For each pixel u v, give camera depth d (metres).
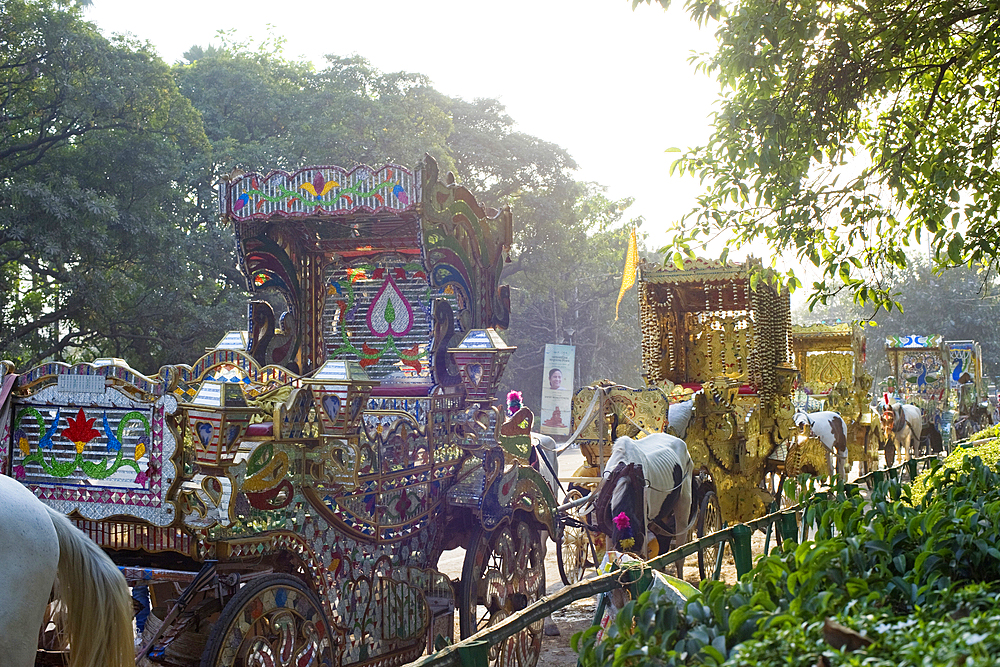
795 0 7.53
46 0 22.92
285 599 5.06
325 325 8.13
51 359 5.25
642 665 3.03
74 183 21.98
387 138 32.69
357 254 8.03
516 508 7.46
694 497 10.48
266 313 7.59
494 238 7.95
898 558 4.00
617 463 8.42
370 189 6.81
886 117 8.41
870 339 50.06
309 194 7.04
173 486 4.77
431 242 6.87
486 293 7.79
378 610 5.98
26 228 21.11
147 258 23.86
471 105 42.59
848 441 16.94
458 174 40.78
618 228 46.12
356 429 5.48
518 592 7.52
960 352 28.94
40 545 4.07
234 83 32.78
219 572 5.04
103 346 27.17
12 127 24.06
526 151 41.16
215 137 31.75
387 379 7.77
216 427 4.66
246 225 7.48
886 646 2.72
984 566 4.32
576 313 52.28
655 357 12.66
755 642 2.85
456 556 11.88
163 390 4.82
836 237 8.02
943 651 2.51
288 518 5.21
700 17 7.64
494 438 6.93
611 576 4.01
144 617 5.89
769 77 7.58
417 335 7.75
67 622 4.50
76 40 22.64
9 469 5.20
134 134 24.47
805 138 7.71
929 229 8.01
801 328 18.91
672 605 3.33
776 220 7.76
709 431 11.25
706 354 13.22
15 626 3.93
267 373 5.75
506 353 7.13
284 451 5.15
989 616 2.88
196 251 26.72
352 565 5.75
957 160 8.02
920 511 5.33
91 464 5.00
